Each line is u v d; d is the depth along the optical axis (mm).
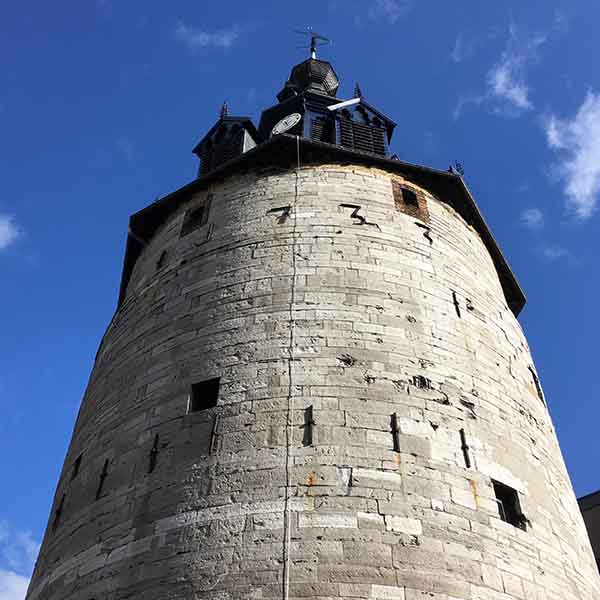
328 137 23656
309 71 30094
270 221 18484
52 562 14703
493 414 15594
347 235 17891
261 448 13352
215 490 12961
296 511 12312
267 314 15867
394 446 13445
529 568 13188
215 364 15297
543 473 15867
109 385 17547
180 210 21578
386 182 20312
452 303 17438
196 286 17703
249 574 11641
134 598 12109
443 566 12031
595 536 29031
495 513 13469
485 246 22203
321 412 13773
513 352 18469
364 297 16234
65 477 17016
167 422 14742
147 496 13578
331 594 11266
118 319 20109
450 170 21578
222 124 25438
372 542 11953
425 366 15250
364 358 14875
